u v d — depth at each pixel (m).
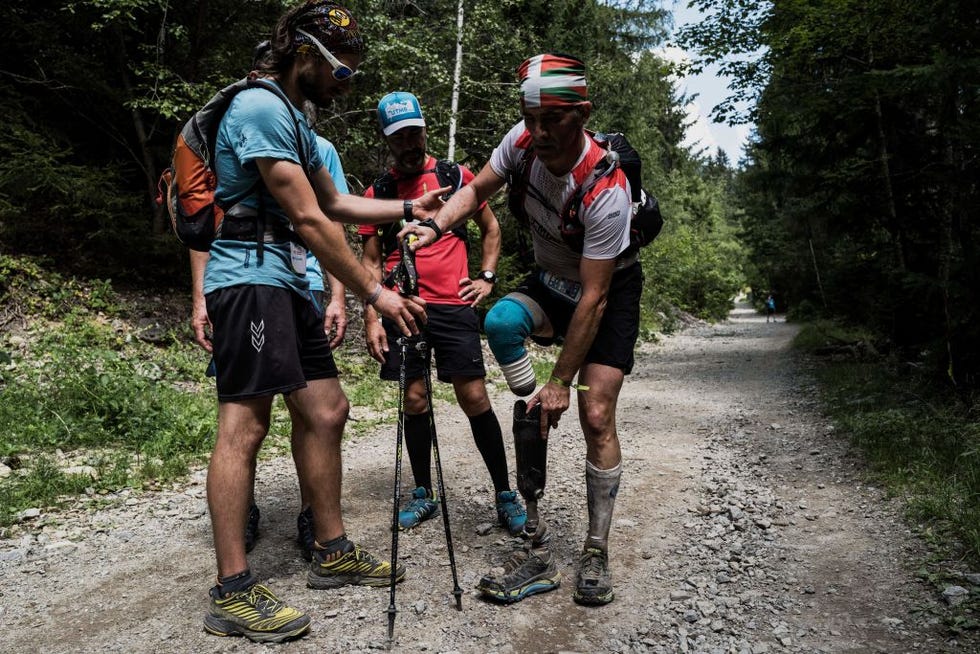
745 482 4.08
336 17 2.27
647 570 2.76
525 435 2.50
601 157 2.32
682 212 31.55
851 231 10.25
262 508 3.55
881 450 4.35
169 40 10.15
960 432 4.46
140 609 2.42
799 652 2.12
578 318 2.34
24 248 8.55
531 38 13.88
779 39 8.84
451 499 3.69
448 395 7.26
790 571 2.74
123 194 9.55
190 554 2.94
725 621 2.33
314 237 2.20
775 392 8.05
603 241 2.30
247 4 10.40
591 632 2.26
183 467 4.26
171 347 7.89
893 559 2.80
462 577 2.67
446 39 12.15
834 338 12.77
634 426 6.03
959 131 5.84
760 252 26.14
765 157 11.59
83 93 10.14
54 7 9.58
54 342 7.30
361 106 10.81
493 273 3.30
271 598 2.24
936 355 5.96
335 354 8.62
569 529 3.21
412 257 2.48
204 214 2.27
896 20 7.51
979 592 2.41
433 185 3.31
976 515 3.02
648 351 15.59
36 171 8.17
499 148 2.54
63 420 4.86
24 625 2.32
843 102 8.76
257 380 2.21
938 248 8.70
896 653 2.10
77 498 3.73
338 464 2.54
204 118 2.21
